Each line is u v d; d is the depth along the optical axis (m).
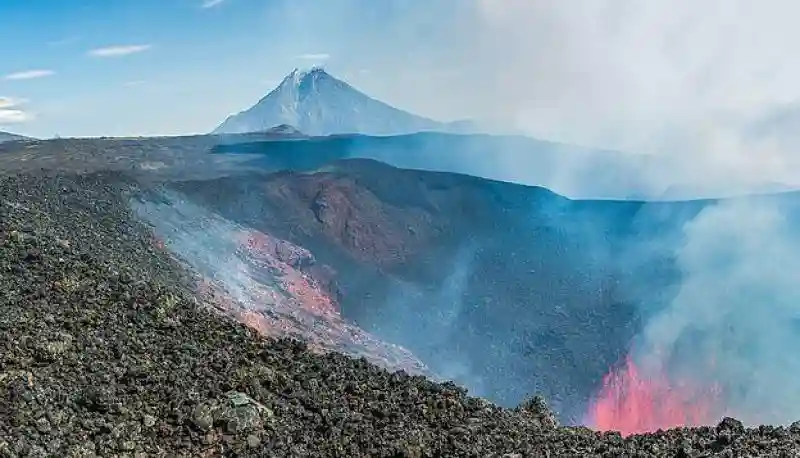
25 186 43.62
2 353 17.22
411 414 18.52
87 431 14.92
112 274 24.70
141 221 46.66
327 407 18.12
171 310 22.64
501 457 15.99
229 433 16.12
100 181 51.50
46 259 24.19
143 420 15.82
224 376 18.52
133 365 18.08
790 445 16.27
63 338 18.53
